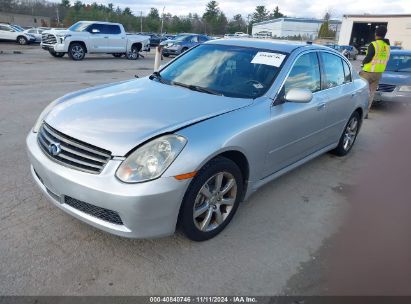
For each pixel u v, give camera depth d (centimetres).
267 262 289
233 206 320
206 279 265
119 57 2112
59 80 1082
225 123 293
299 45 414
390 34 4678
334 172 486
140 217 250
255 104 329
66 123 282
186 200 271
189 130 271
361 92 533
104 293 245
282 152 368
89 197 253
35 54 2005
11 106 699
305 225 348
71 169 262
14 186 372
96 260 275
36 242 289
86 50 1802
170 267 274
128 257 281
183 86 371
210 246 302
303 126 389
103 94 343
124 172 247
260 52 394
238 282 265
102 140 258
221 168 288
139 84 381
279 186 428
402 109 913
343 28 5162
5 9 8050
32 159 292
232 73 375
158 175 248
